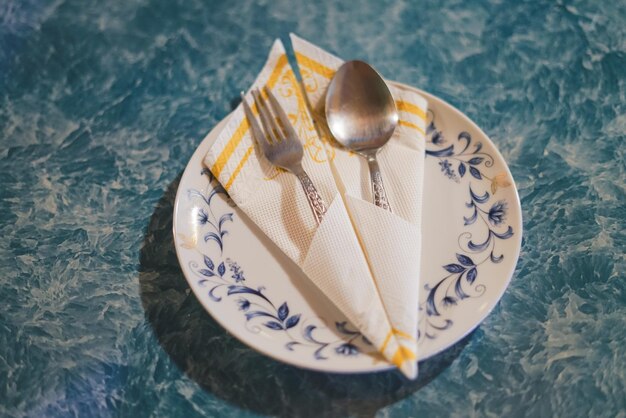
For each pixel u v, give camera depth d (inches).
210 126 20.6
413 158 18.2
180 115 20.9
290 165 18.2
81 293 18.0
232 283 16.8
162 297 17.8
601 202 18.6
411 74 21.4
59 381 16.9
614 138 19.7
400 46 21.9
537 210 18.6
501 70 21.2
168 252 18.5
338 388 16.4
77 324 17.6
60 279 18.3
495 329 17.0
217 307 16.2
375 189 17.8
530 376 16.4
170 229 18.8
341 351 15.5
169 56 22.0
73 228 19.0
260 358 16.9
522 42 21.7
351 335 15.8
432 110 19.2
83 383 16.9
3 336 17.5
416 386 16.4
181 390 16.6
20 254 18.7
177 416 16.3
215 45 22.1
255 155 18.5
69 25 22.6
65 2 23.0
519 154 19.6
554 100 20.5
